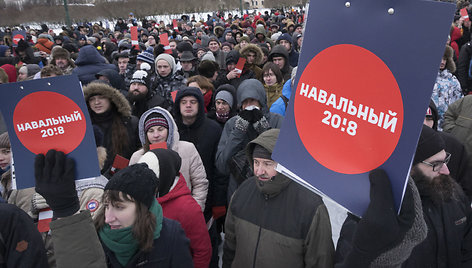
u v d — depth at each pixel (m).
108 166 2.78
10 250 1.32
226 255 1.93
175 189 1.95
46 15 23.70
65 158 1.11
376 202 0.83
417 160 1.38
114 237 1.35
